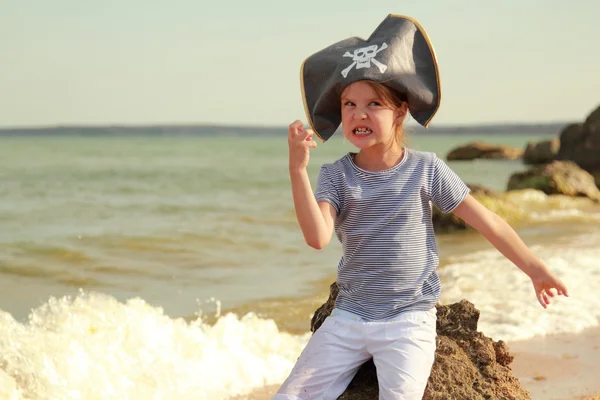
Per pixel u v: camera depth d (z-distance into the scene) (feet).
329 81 9.67
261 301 21.59
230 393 13.67
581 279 22.62
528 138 422.82
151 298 22.02
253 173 89.20
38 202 52.24
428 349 9.42
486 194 44.73
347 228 9.77
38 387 11.97
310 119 10.09
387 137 9.62
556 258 25.90
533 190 51.24
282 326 18.62
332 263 28.60
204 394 13.37
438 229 38.63
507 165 112.57
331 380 9.55
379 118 9.50
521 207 46.32
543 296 9.78
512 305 19.80
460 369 9.77
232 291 23.08
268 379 14.49
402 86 9.47
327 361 9.58
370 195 9.65
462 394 9.43
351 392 9.75
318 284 24.35
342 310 9.82
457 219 38.24
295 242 33.94
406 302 9.63
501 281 22.84
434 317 9.87
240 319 18.89
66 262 27.78
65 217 43.27
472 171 97.76
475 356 10.23
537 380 14.24
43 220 41.63
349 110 9.60
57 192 60.59
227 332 16.24
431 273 9.91
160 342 14.47
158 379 13.29
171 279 25.03
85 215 44.52
